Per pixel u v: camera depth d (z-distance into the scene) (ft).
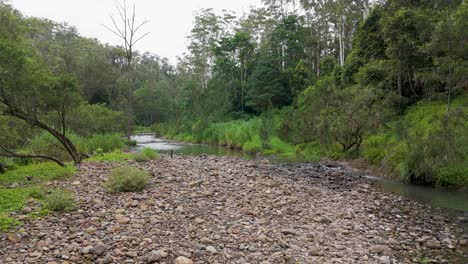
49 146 64.49
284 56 165.68
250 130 113.70
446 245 27.73
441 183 49.60
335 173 60.59
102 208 31.22
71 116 82.99
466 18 49.98
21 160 59.82
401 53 78.69
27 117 49.34
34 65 51.16
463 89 74.64
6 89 44.62
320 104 84.43
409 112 77.56
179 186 40.75
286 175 58.39
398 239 28.84
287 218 32.12
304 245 25.84
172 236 25.59
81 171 47.62
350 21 143.13
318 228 29.94
